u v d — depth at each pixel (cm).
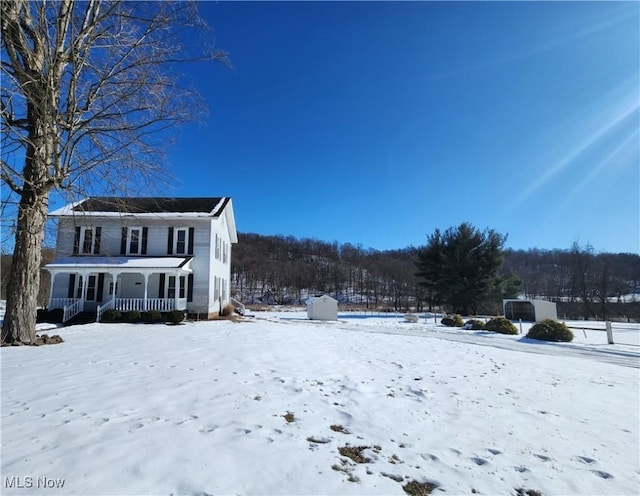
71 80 958
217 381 606
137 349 925
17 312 1002
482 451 414
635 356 1245
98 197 1074
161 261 2081
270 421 442
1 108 836
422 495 314
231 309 2694
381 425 468
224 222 2697
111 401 484
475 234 3800
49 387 549
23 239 1015
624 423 540
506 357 1084
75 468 303
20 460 314
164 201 2377
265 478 310
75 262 2053
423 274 4109
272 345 1048
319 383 641
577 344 1581
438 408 554
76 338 1176
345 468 345
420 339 1491
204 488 286
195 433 388
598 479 367
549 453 421
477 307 3781
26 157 991
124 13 981
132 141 993
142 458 325
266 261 9238
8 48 873
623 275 5616
